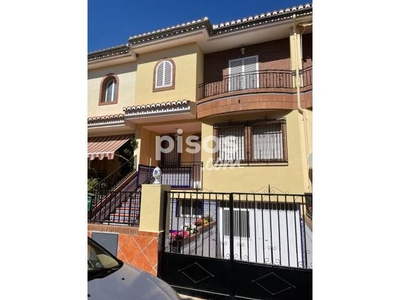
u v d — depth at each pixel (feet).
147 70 56.18
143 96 55.11
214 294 21.88
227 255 38.75
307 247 29.96
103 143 55.72
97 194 39.11
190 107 46.80
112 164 59.98
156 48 55.26
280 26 46.32
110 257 17.99
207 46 53.52
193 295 22.54
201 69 53.93
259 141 43.27
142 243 24.45
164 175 51.47
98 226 27.22
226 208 41.68
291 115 41.47
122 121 52.75
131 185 47.24
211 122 47.14
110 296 12.73
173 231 29.22
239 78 51.49
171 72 53.47
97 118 55.16
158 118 50.57
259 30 47.70
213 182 44.29
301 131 40.11
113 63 61.57
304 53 46.83
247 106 42.80
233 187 42.57
